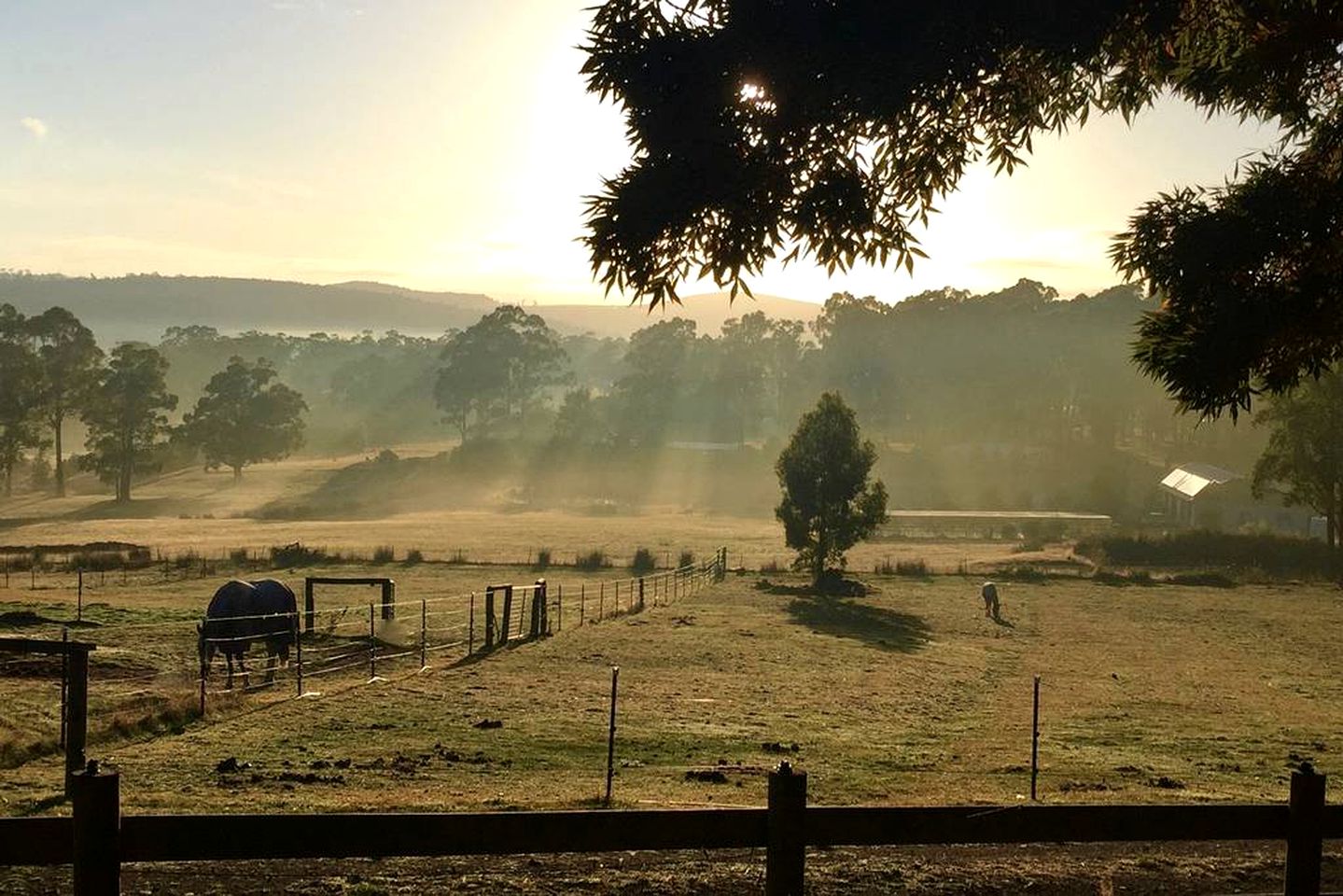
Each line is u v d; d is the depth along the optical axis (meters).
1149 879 11.91
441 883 11.13
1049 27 13.45
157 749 19.05
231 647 28.08
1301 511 110.25
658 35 13.22
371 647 29.64
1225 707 31.08
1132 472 146.38
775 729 23.86
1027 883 11.62
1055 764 20.77
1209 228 13.90
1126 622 53.31
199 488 148.62
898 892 11.21
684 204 13.14
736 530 106.75
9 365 141.00
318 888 10.87
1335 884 11.99
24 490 152.50
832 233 13.91
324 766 17.92
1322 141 14.57
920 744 22.88
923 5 13.11
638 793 16.33
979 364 170.00
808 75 13.30
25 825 6.12
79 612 41.88
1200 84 15.19
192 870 11.45
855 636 44.84
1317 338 14.28
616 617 47.59
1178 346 14.23
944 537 106.25
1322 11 13.55
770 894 6.84
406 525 110.44
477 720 23.38
